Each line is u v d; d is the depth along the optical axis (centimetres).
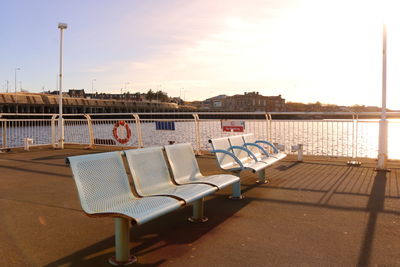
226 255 371
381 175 816
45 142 1630
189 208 558
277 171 880
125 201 404
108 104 10144
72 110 9106
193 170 560
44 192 670
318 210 537
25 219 501
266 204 573
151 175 467
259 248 390
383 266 343
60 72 1526
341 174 833
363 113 1017
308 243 404
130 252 381
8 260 360
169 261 357
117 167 418
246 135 819
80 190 355
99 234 439
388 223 473
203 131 1472
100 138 1530
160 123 1315
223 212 530
